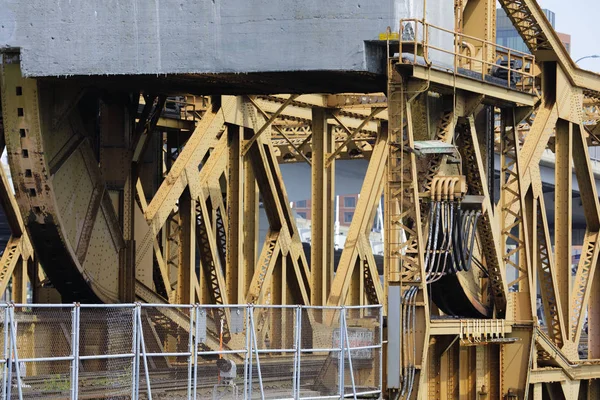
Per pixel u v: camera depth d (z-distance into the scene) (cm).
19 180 4259
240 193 5791
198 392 3628
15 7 4041
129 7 4006
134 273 4803
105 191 4659
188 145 5509
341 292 6297
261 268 6088
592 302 5575
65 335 3544
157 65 4000
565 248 5247
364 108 6259
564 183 5244
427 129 4272
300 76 4094
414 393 4066
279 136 7338
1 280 5419
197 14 3984
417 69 3956
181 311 4825
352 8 3903
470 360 4606
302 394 3784
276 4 3938
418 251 4059
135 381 3225
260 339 4284
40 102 4200
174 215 6300
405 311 4047
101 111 4744
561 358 5006
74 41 4025
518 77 5031
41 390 3481
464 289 4566
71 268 4459
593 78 5312
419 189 4266
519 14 4912
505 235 4762
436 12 4141
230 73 3991
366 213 6544
